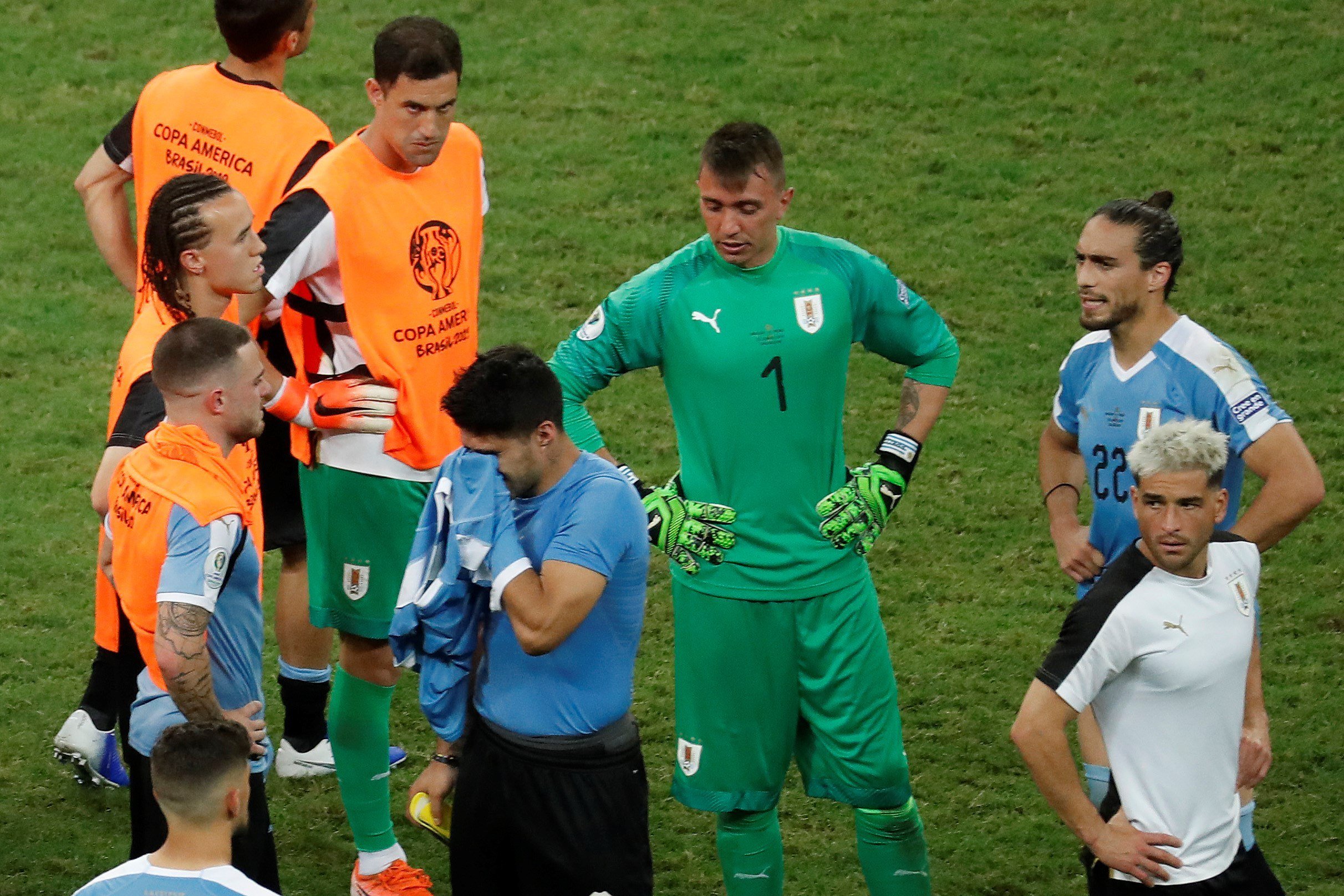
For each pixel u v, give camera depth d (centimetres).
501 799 1484
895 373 3219
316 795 2070
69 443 2936
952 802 2027
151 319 1623
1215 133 4097
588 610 1400
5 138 4147
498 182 3944
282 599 2075
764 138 1598
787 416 1642
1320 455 2869
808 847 1952
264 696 2269
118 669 1591
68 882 1828
